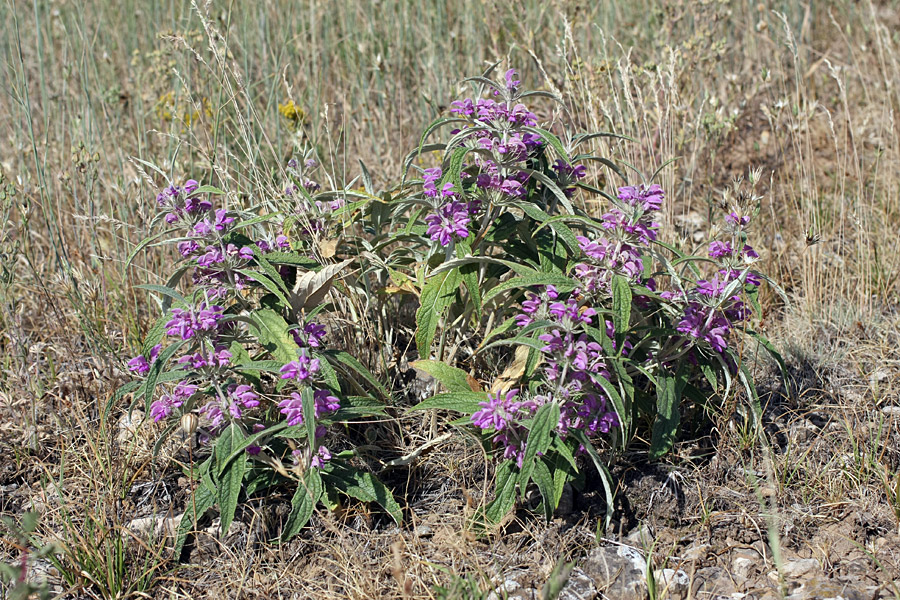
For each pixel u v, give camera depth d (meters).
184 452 2.92
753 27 5.79
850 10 6.37
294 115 4.36
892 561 2.41
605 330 2.42
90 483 2.70
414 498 2.74
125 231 3.77
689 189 4.41
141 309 3.72
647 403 2.76
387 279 3.25
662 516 2.60
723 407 2.78
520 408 2.43
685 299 2.54
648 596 2.32
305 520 2.44
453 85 4.81
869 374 3.33
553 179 2.79
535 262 2.75
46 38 5.49
